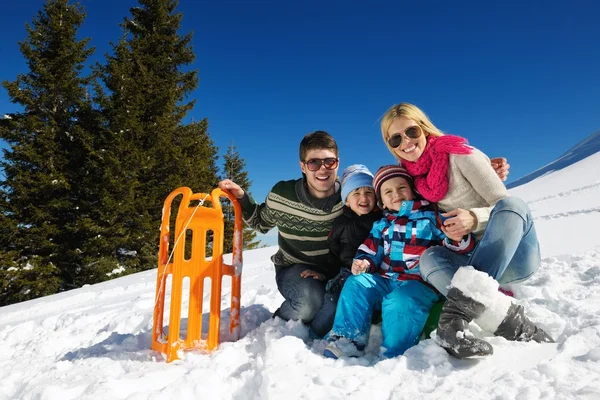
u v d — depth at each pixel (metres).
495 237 1.70
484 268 1.70
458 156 2.03
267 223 2.84
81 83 16.48
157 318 2.36
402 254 2.14
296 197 2.61
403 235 2.16
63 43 15.99
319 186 2.52
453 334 1.56
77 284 14.09
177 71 19.39
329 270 2.76
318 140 2.48
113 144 15.09
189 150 18.61
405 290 1.93
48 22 16.34
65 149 15.46
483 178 1.96
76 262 14.36
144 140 16.62
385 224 2.28
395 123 2.24
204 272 2.29
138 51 17.66
